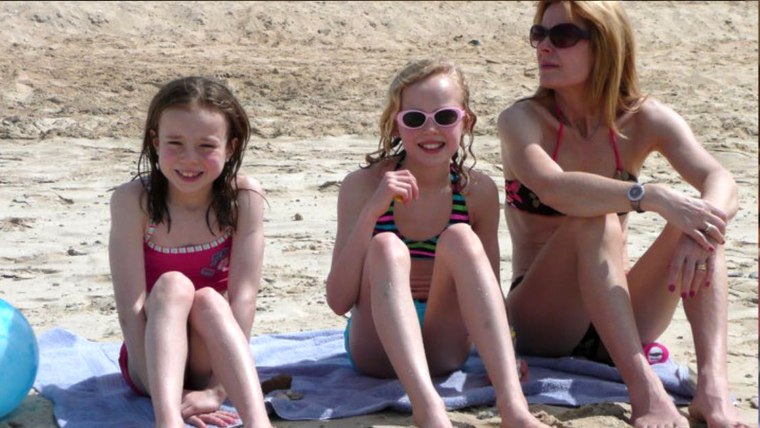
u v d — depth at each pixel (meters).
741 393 5.39
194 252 5.08
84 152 12.18
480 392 5.10
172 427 4.38
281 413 4.91
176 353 4.55
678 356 5.97
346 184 5.38
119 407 4.96
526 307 5.52
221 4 20.92
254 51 18.84
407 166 5.31
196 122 4.81
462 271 4.80
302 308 6.93
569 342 5.58
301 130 13.75
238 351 4.59
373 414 4.98
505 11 22.34
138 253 5.00
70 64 16.55
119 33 19.34
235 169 5.09
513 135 5.40
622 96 5.55
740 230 9.48
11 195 10.06
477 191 5.36
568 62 5.35
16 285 7.38
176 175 4.85
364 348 5.27
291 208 9.89
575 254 5.19
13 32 18.31
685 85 17.69
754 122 15.05
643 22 23.20
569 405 5.12
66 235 8.76
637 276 5.38
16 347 4.79
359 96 15.77
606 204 5.03
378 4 21.97
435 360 5.25
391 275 4.73
